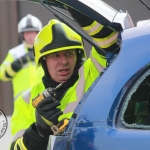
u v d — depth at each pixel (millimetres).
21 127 11203
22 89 18719
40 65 11344
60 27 10906
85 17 9875
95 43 9891
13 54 18766
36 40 11086
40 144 10008
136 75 8273
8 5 23547
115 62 8414
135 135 8078
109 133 8172
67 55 10891
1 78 18969
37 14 23328
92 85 8617
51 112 9422
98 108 8312
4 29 23750
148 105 8547
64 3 9000
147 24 8648
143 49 8336
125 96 8281
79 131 8328
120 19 8867
